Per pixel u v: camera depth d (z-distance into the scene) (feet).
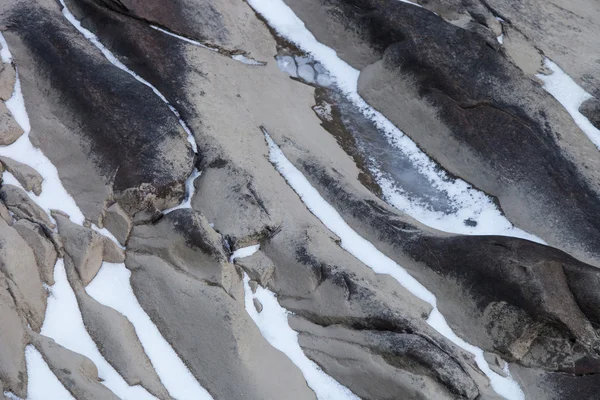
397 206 36.47
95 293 31.65
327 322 31.42
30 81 36.96
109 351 29.96
